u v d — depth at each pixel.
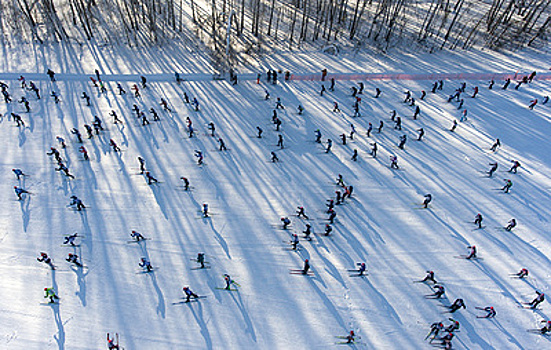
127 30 34.34
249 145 23.84
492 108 28.44
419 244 18.34
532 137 25.59
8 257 16.77
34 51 31.58
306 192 20.86
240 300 15.73
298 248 17.92
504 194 21.19
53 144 22.78
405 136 23.59
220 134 24.58
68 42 32.91
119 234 18.03
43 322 14.63
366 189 21.19
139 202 19.66
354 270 17.06
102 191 20.08
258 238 18.28
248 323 14.99
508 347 14.48
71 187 20.19
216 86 29.36
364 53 35.31
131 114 25.56
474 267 17.36
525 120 27.19
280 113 26.77
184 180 19.89
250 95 28.58
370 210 19.98
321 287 16.34
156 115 24.89
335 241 18.31
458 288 16.50
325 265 17.22
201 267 16.80
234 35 36.28
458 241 18.53
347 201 20.42
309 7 40.03
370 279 16.73
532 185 21.78
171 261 17.06
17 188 18.86
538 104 29.05
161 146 23.23
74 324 14.63
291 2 42.84
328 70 32.31
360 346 14.39
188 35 35.69
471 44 37.66
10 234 17.70
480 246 18.31
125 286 16.02
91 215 18.81
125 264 16.81
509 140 25.23
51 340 14.14
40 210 18.91
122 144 23.14
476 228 19.20
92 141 23.14
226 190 20.69
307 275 16.80
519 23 41.25
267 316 15.25
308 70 32.16
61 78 28.72
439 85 31.06
